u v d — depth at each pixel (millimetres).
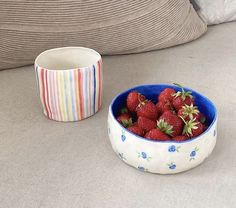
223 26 1135
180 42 1032
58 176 671
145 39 984
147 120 681
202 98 736
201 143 650
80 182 659
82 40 942
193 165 669
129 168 686
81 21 915
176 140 651
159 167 655
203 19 1091
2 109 826
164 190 644
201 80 913
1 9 871
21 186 653
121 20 938
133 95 730
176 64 972
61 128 777
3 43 904
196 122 670
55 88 750
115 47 976
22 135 759
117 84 903
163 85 769
